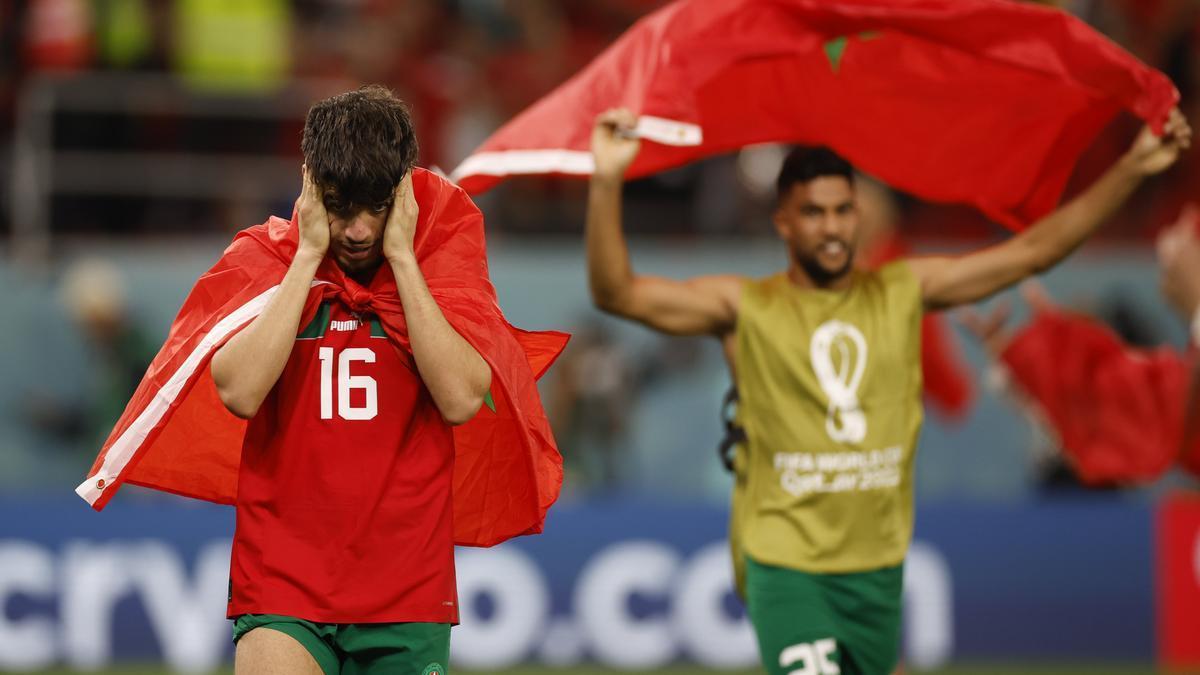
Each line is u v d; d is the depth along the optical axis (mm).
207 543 28547
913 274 18188
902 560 17719
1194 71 39125
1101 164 37219
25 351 32156
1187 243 22531
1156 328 34094
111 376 31938
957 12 17219
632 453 33000
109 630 28172
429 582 13539
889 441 17656
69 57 34750
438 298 13602
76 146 33781
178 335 13773
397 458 13578
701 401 33250
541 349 14961
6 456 31984
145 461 14617
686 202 36312
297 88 35469
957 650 29984
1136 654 30375
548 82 38625
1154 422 24062
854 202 17812
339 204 13078
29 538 28172
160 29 35094
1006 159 19031
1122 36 38531
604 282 17547
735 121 19125
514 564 29047
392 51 37875
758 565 17531
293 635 13234
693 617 29344
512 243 35719
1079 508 30484
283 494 13477
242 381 13047
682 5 17469
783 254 34656
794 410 17641
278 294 13133
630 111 17016
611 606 29219
